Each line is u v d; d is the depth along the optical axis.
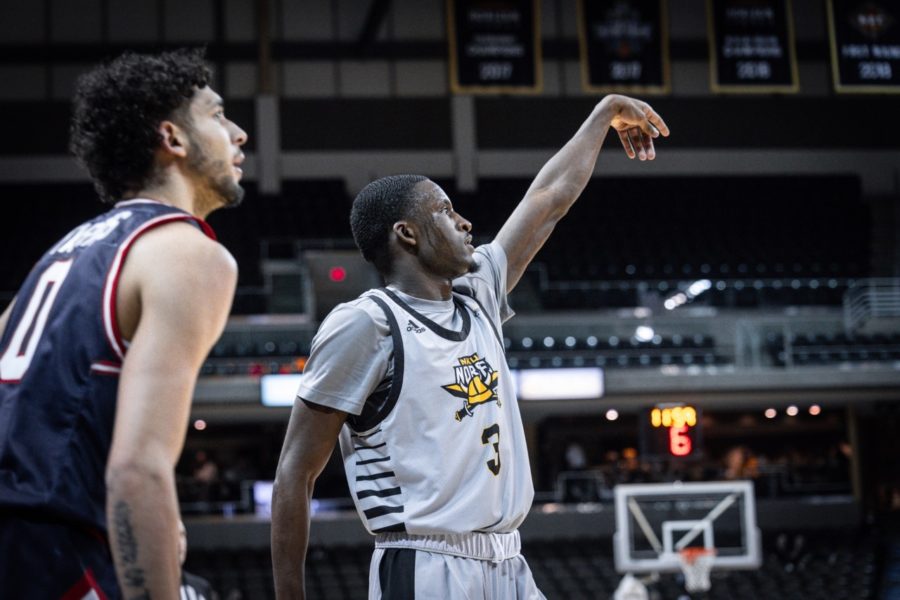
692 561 13.48
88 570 1.69
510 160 20.94
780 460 20.30
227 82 21.19
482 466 2.29
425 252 2.40
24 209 19.97
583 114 20.95
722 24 16.20
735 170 21.86
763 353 17.66
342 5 21.52
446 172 20.70
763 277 20.88
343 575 15.80
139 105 1.92
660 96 21.02
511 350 17.28
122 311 1.77
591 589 15.44
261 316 16.83
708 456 23.30
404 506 2.26
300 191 20.45
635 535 13.70
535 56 16.47
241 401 15.91
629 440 22.22
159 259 1.77
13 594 1.65
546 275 20.11
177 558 1.66
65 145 19.86
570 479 17.53
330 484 17.17
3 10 20.72
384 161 20.69
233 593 14.07
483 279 2.59
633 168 21.77
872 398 17.86
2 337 1.84
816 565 16.52
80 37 20.86
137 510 1.61
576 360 17.42
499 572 2.32
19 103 19.80
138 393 1.66
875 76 15.97
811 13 22.06
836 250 21.36
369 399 2.32
